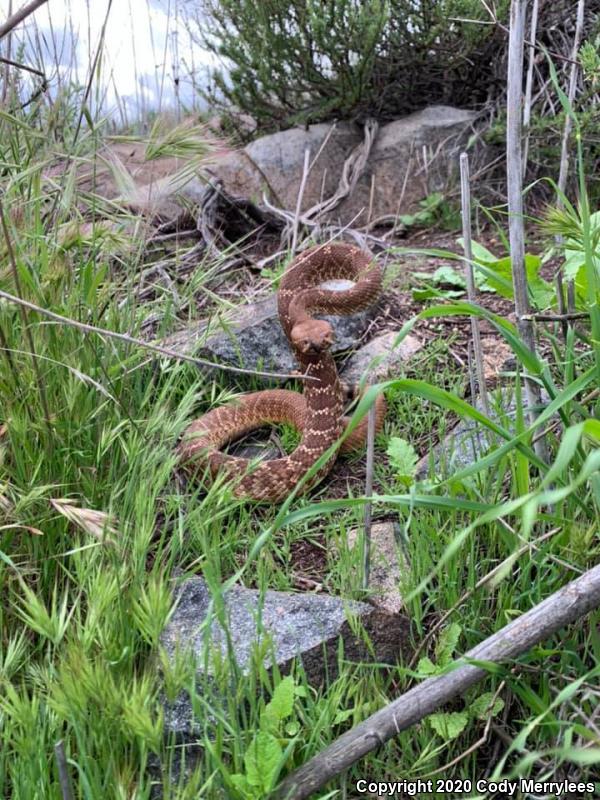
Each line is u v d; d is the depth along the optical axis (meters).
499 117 1.28
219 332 0.90
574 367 0.69
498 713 0.55
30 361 0.64
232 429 0.85
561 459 0.36
